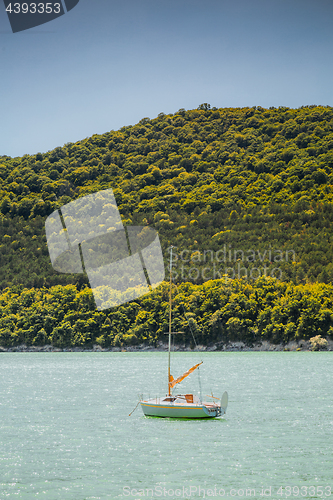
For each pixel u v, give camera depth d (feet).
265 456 178.91
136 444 195.11
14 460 176.14
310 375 448.65
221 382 393.09
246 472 163.22
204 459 175.73
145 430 217.56
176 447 190.29
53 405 283.59
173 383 247.09
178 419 237.25
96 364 629.92
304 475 160.04
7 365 620.49
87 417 246.68
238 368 529.86
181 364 609.42
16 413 258.57
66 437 206.28
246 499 142.82
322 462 171.53
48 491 148.66
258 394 321.11
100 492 147.84
